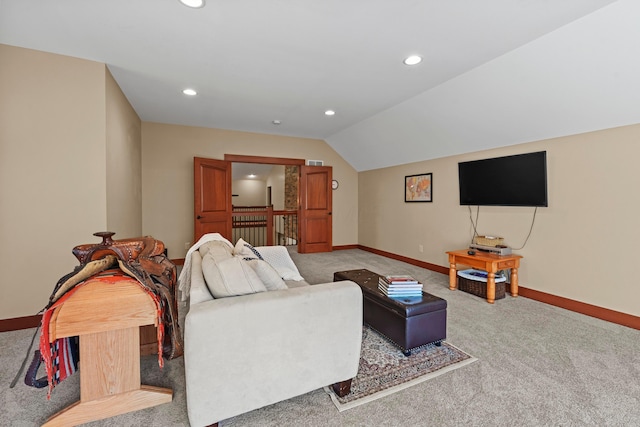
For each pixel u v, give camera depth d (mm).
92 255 1511
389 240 5543
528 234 3270
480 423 1420
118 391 1496
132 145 3846
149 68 2734
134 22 2018
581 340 2271
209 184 4828
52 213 2457
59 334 1330
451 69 2746
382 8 1852
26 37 2205
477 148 3779
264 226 7680
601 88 2311
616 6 1789
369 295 2377
